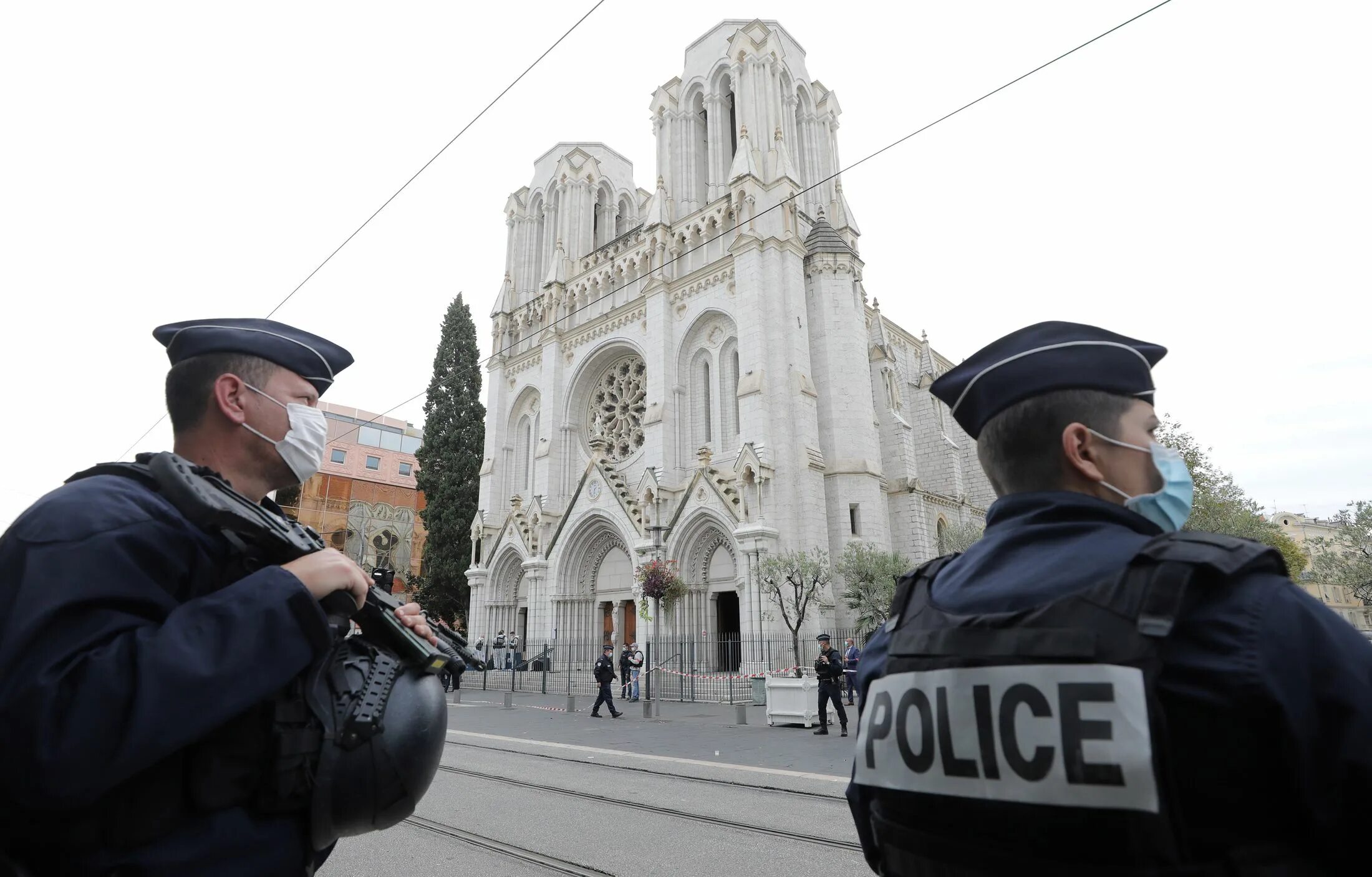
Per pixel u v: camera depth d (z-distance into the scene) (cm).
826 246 4059
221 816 188
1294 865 142
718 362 4059
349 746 206
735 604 3838
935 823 182
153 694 165
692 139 4859
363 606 240
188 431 255
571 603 4203
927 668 193
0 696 165
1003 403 226
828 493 3706
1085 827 148
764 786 1109
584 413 4812
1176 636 154
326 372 282
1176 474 221
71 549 181
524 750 1534
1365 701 140
